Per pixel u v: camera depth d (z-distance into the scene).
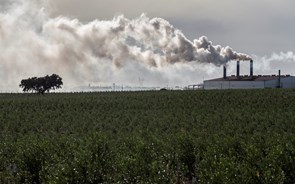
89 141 19.91
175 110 59.81
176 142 23.77
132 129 41.97
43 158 20.22
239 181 15.79
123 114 55.31
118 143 26.05
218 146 21.69
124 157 17.55
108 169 18.50
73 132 39.53
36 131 43.50
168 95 82.06
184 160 22.41
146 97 80.56
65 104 71.56
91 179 17.30
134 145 21.78
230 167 16.12
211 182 15.88
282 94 74.12
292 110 55.34
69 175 17.05
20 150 20.64
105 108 66.56
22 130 42.78
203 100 72.88
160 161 17.50
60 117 54.00
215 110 58.12
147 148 20.19
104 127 43.44
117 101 74.62
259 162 19.27
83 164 17.47
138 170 16.55
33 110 64.25
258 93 78.00
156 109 65.00
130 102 72.88
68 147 21.50
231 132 34.47
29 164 20.06
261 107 61.16
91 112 60.72
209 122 43.09
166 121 45.34
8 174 19.72
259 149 20.77
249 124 40.19
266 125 40.09
